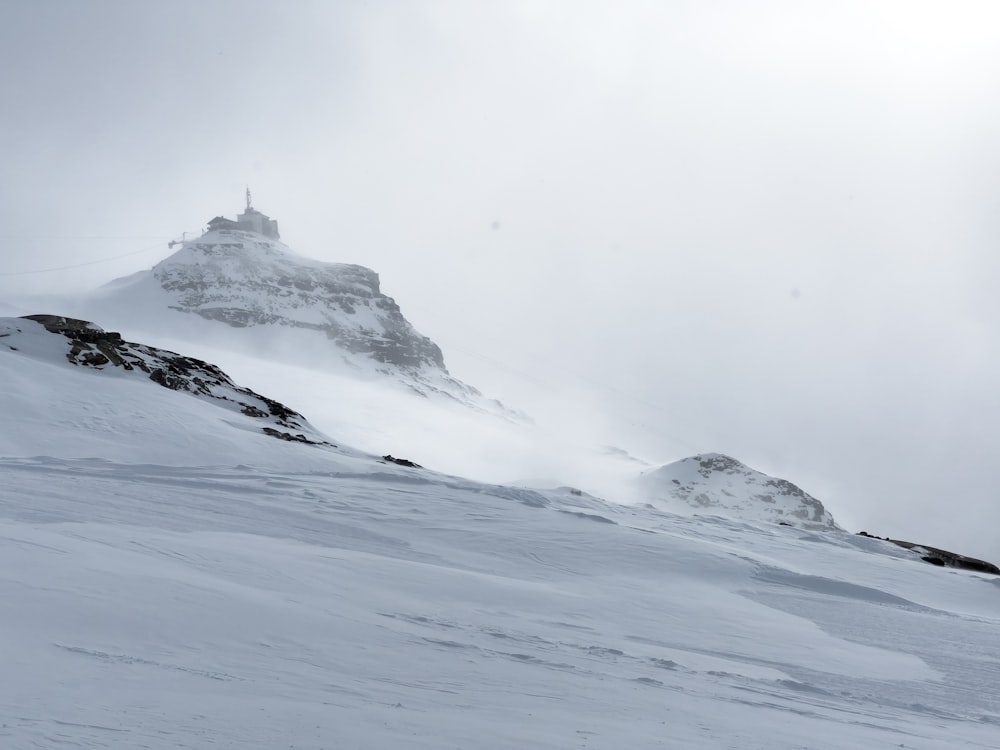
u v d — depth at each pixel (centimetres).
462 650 1093
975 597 2995
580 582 2123
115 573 1101
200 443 4856
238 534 1905
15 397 4912
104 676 723
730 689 1107
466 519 2808
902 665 1561
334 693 782
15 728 563
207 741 590
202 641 912
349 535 2273
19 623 842
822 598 2344
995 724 1133
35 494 2094
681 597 2083
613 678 1051
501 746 668
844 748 836
